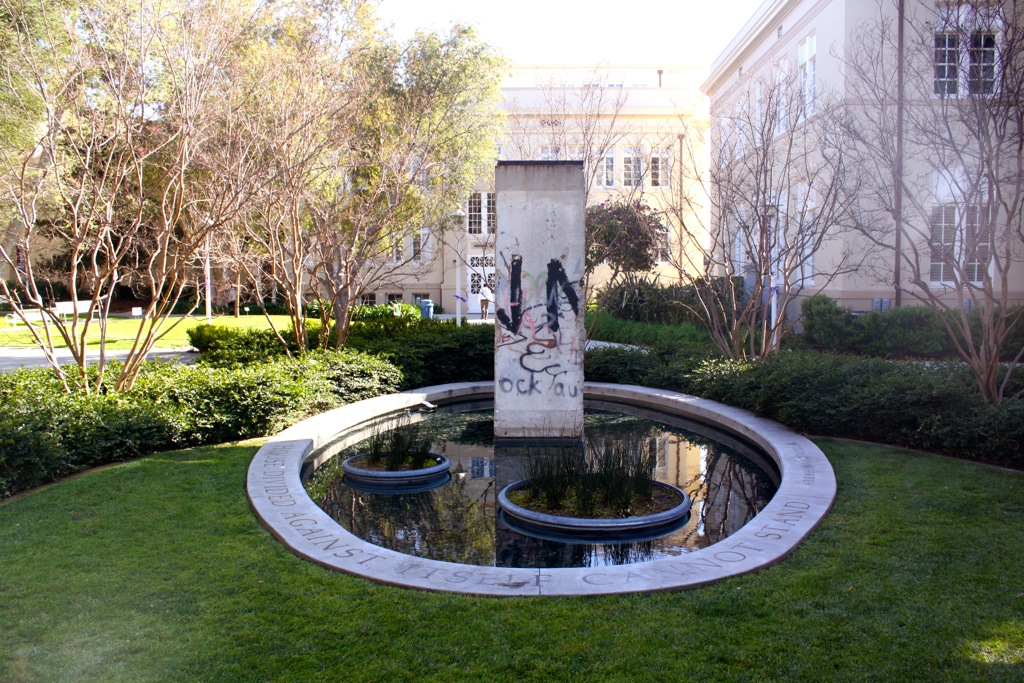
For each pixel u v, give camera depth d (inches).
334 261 527.2
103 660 134.7
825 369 325.4
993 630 141.6
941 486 229.8
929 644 137.2
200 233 319.9
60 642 140.8
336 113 446.0
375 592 159.6
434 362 452.8
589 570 168.4
